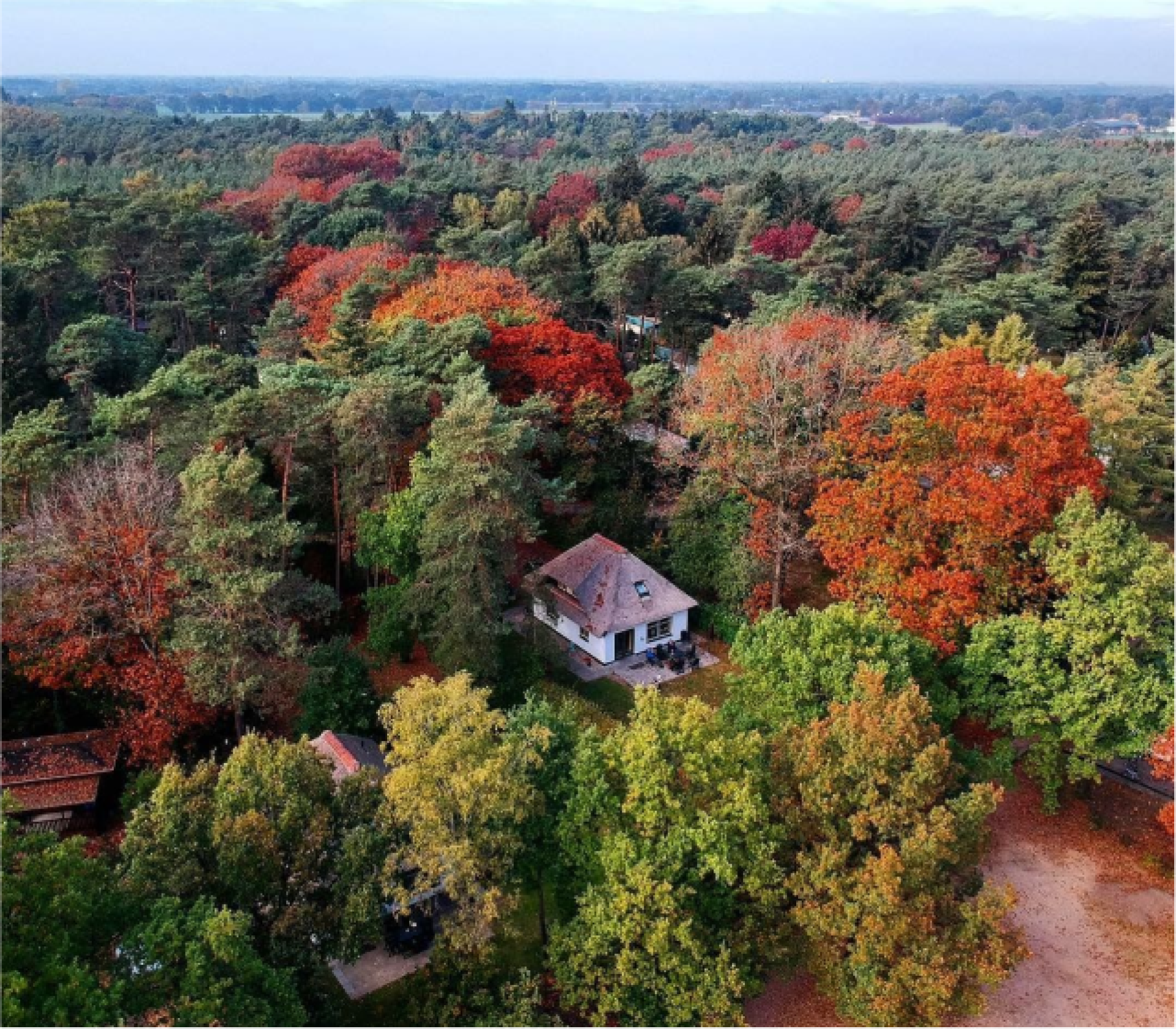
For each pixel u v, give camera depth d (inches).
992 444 1501.0
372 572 1918.1
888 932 967.0
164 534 1430.9
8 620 1374.3
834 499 1610.5
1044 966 1202.6
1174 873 1353.3
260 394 1582.2
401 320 2284.7
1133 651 1326.3
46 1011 677.9
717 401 1950.1
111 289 3265.3
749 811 1003.3
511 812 970.1
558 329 2299.5
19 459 1524.4
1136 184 5103.3
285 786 983.6
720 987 963.3
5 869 753.0
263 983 832.3
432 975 1034.1
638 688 1117.1
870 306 2822.3
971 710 1430.9
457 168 5733.3
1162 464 2223.2
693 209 4785.9
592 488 2206.0
